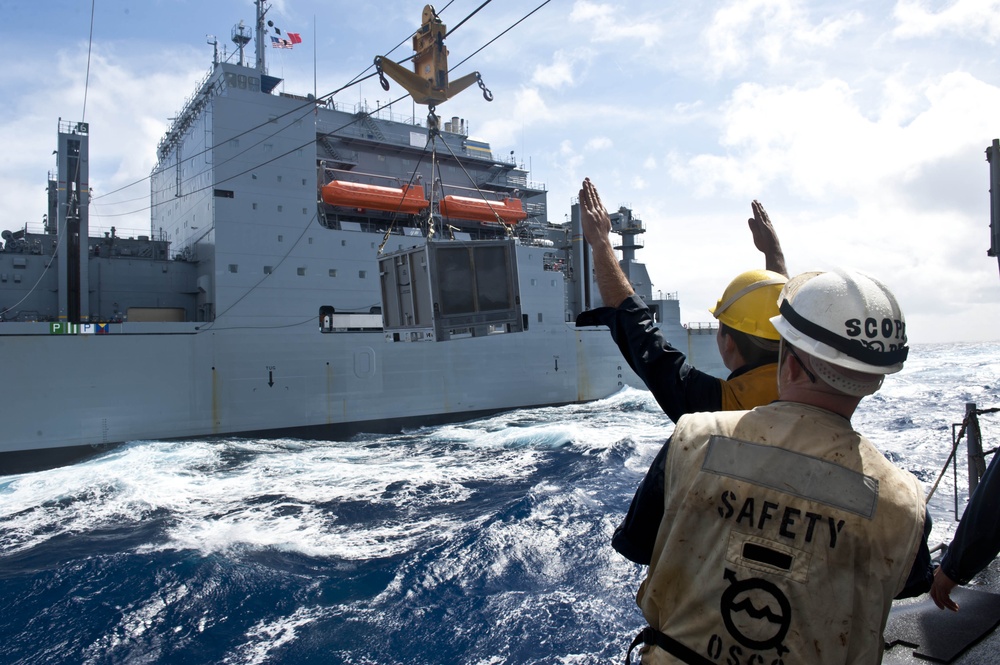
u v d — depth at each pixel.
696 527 1.59
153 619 9.20
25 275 23.80
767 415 1.64
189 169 26.84
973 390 40.16
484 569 10.51
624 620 8.63
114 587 10.27
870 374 1.58
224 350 23.02
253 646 8.42
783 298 1.81
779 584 1.46
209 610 9.45
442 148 32.84
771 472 1.53
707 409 2.40
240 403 23.22
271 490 17.03
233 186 23.94
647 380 2.61
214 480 18.12
